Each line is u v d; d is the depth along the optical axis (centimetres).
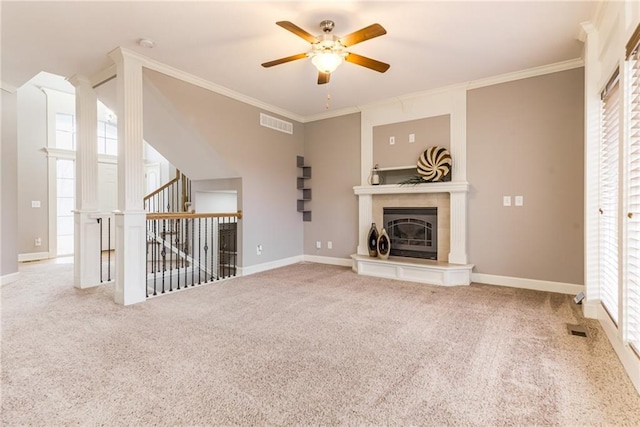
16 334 252
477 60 353
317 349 227
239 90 442
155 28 287
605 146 266
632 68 196
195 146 448
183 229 584
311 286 402
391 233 486
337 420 153
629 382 183
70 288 392
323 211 563
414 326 269
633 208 198
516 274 394
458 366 203
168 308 317
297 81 410
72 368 200
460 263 418
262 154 500
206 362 208
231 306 323
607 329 244
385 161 491
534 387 180
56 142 652
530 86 382
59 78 602
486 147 411
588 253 282
